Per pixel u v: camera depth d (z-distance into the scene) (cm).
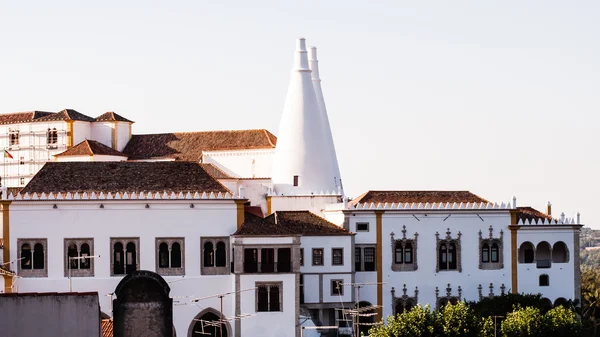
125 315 11312
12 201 18412
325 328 18238
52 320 10650
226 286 18475
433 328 17438
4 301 10594
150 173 19038
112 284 18412
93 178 18900
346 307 19588
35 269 18412
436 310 19675
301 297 19462
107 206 18488
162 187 18750
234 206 18588
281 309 18175
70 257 18425
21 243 18425
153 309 11319
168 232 18500
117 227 18475
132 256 18500
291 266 18188
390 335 17438
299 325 18175
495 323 18250
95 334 10669
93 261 18425
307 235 19488
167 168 19150
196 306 18362
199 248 18500
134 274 11338
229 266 18488
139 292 11319
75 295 10694
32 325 10625
